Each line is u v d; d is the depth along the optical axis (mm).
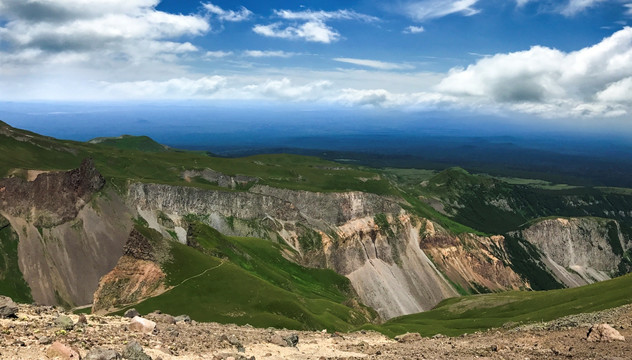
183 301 112062
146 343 28844
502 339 47156
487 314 155875
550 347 38844
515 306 153125
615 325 45844
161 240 130500
